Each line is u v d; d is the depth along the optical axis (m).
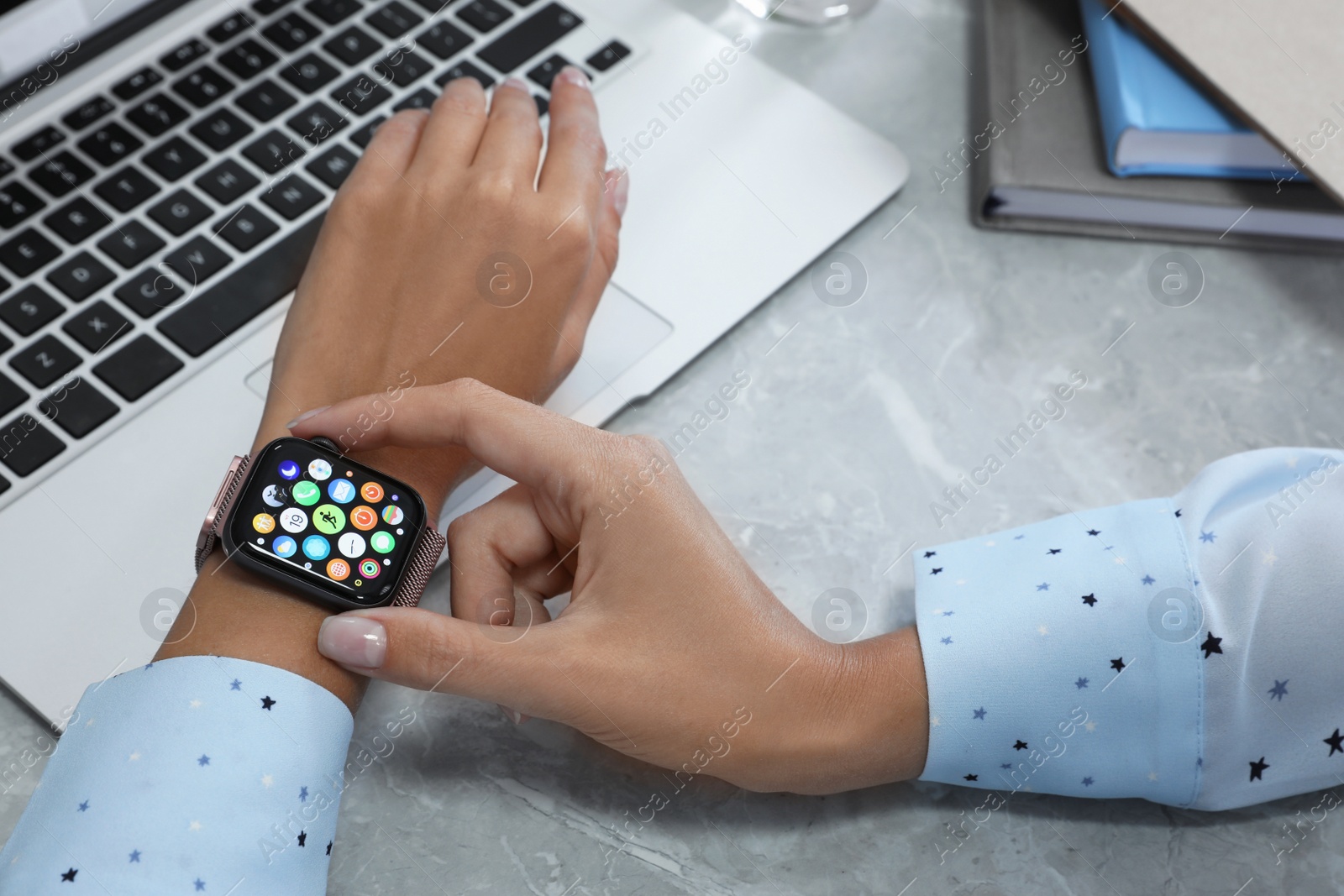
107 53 0.70
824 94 0.76
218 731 0.57
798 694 0.59
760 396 0.68
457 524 0.62
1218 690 0.59
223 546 0.59
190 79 0.70
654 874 0.60
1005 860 0.60
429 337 0.65
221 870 0.56
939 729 0.60
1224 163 0.71
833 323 0.70
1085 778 0.60
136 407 0.64
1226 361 0.70
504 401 0.61
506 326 0.65
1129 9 0.71
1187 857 0.61
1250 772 0.60
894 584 0.65
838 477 0.67
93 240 0.66
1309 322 0.71
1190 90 0.70
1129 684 0.59
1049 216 0.72
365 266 0.66
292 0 0.72
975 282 0.71
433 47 0.72
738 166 0.71
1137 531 0.61
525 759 0.61
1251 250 0.73
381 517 0.60
